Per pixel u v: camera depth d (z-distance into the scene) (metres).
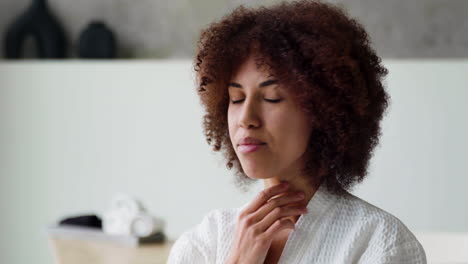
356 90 0.96
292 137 0.96
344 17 1.01
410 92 3.16
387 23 3.63
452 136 3.14
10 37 3.81
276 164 0.97
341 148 0.98
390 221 0.99
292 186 1.03
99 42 3.69
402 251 0.98
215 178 3.34
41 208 3.51
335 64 0.94
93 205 3.46
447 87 3.14
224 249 1.10
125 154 3.42
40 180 3.50
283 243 1.05
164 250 2.15
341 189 1.03
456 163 3.14
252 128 0.96
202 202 3.36
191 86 3.36
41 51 3.81
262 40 0.95
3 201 3.53
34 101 3.49
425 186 3.16
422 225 3.17
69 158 3.47
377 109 1.04
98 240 2.30
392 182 3.18
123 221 2.28
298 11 0.98
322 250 1.01
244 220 1.03
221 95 1.05
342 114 0.96
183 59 3.84
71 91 3.46
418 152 3.16
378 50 3.63
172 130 3.38
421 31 3.62
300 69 0.94
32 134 3.50
